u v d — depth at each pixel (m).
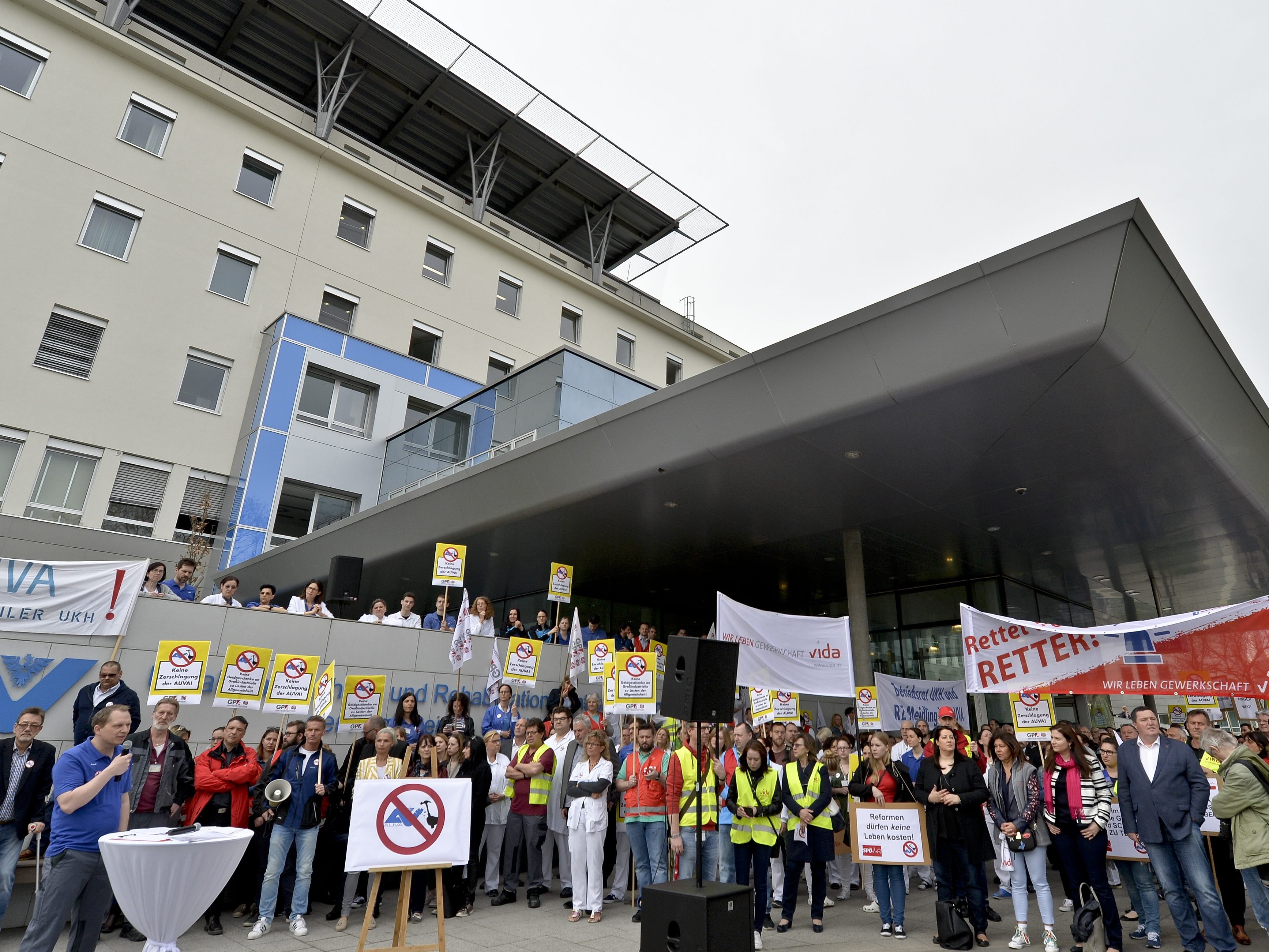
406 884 5.24
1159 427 9.56
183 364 19.72
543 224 30.81
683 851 7.36
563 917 7.61
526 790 8.49
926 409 9.32
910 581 18.39
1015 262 7.88
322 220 23.08
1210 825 6.92
